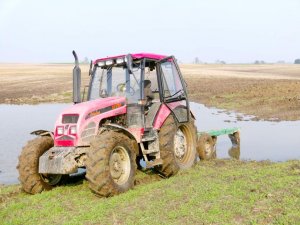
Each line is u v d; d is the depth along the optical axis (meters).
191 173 7.21
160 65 7.37
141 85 6.89
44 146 6.44
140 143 6.72
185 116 7.70
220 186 5.88
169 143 7.02
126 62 6.92
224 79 40.53
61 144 6.26
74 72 7.02
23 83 40.62
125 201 5.61
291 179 5.94
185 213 4.88
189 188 5.95
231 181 6.20
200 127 14.17
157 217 4.88
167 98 7.38
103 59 7.17
